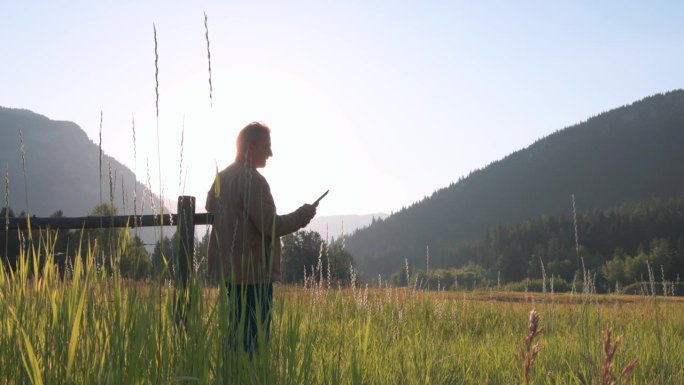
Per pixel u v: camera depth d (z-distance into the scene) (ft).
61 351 8.29
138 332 8.70
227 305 9.67
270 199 13.48
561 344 18.79
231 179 13.75
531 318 7.56
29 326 8.91
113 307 9.15
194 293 9.46
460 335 22.65
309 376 10.61
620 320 22.40
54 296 9.41
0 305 9.43
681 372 16.02
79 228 12.03
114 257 9.45
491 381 15.07
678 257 455.22
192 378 8.12
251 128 15.19
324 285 16.26
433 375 14.06
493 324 27.32
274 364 9.56
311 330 12.48
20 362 8.23
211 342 9.26
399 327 20.26
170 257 9.61
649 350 18.25
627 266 457.27
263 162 15.40
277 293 11.79
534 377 14.42
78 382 8.24
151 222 12.41
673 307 26.25
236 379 9.41
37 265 9.96
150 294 9.09
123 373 8.34
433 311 25.86
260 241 13.38
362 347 14.60
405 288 30.04
